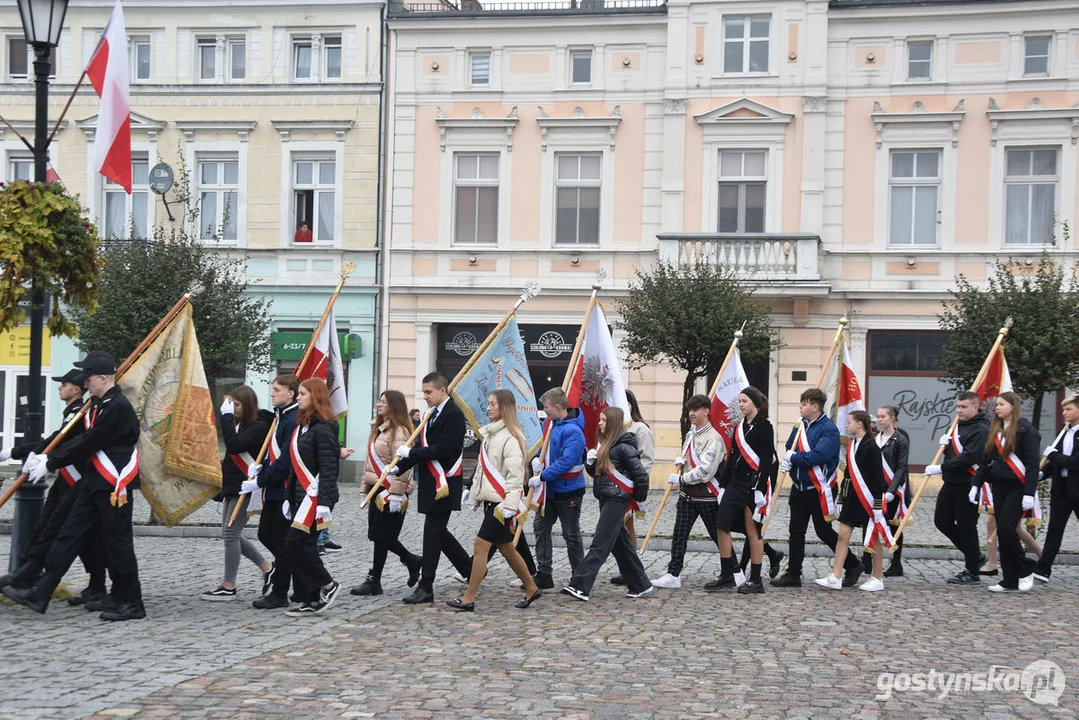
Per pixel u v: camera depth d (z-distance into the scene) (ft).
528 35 91.35
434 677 24.49
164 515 34.47
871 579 39.70
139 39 96.07
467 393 36.78
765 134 87.56
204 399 35.12
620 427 36.68
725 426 45.75
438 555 35.06
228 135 94.68
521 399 37.86
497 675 24.82
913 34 86.22
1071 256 84.02
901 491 43.80
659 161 89.56
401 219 92.84
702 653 27.84
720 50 88.28
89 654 26.03
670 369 88.38
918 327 86.07
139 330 72.79
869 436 39.42
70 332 36.37
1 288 34.37
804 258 84.79
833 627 31.86
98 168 43.11
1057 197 84.74
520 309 91.09
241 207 94.22
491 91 91.71
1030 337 67.97
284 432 33.17
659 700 22.86
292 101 94.02
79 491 30.68
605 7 91.09
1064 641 30.19
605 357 40.45
